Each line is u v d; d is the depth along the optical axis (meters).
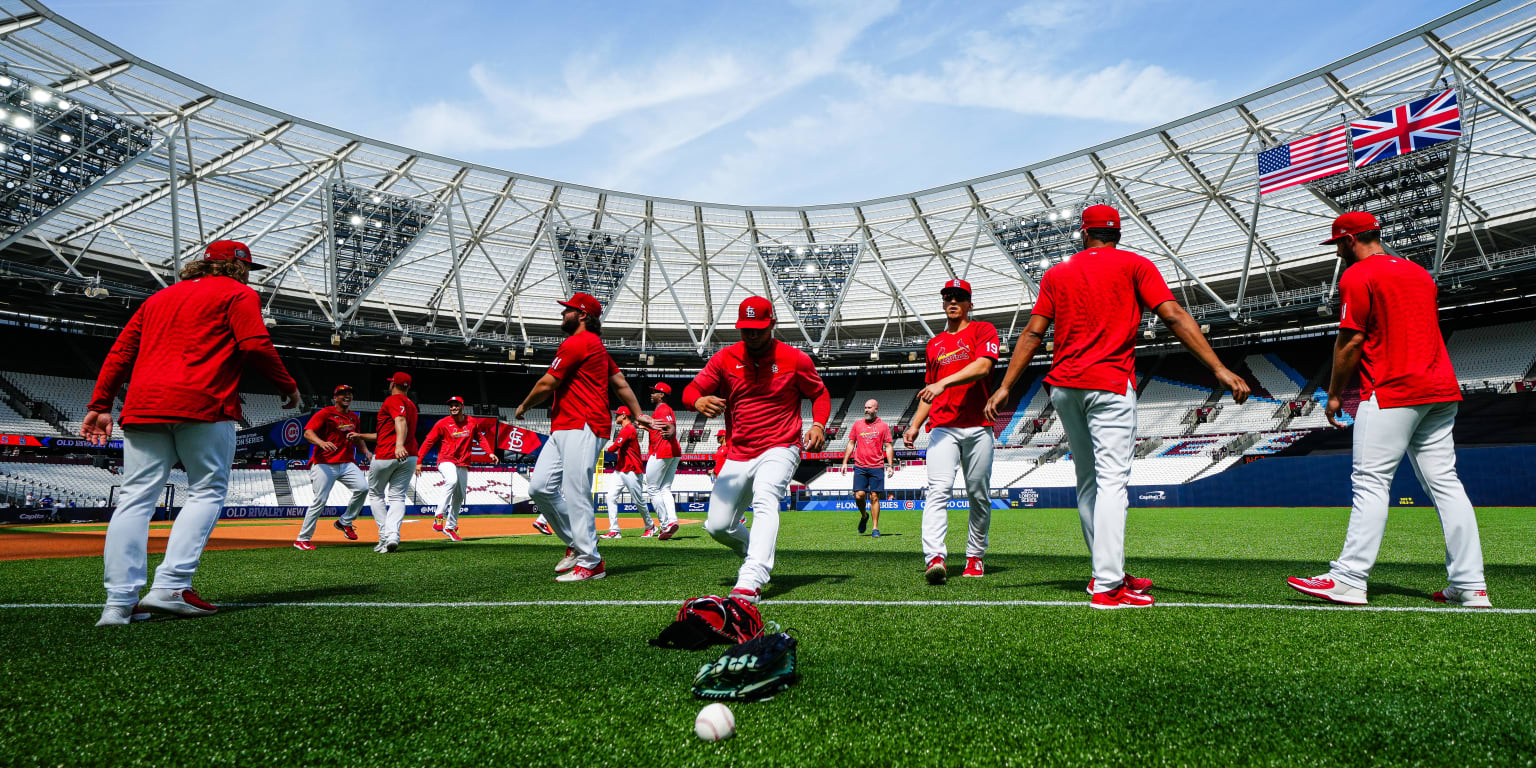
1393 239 24.98
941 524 4.30
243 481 27.58
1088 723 1.53
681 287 36.84
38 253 25.69
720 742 1.44
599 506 24.03
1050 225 29.66
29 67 19.02
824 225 33.12
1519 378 30.34
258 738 1.49
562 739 1.47
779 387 3.72
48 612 3.06
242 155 23.83
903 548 6.73
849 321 38.75
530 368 41.22
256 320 3.26
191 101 21.48
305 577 4.43
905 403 42.12
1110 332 3.19
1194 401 36.00
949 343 4.61
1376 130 18.48
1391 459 3.14
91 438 3.21
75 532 12.73
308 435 7.20
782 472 3.66
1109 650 2.16
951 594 3.42
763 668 1.73
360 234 27.73
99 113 20.38
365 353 36.50
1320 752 1.36
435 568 5.00
